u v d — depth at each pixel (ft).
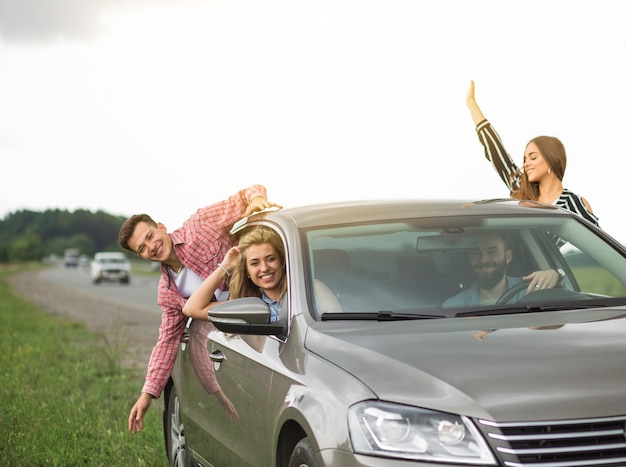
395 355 13.83
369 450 12.85
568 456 12.35
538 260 17.28
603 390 12.70
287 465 15.25
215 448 19.04
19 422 30.53
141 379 42.88
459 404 12.69
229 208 21.75
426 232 17.29
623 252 18.02
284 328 16.17
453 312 15.70
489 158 23.75
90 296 151.12
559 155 21.33
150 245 21.29
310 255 16.81
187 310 20.01
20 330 77.25
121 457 25.91
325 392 13.83
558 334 14.29
